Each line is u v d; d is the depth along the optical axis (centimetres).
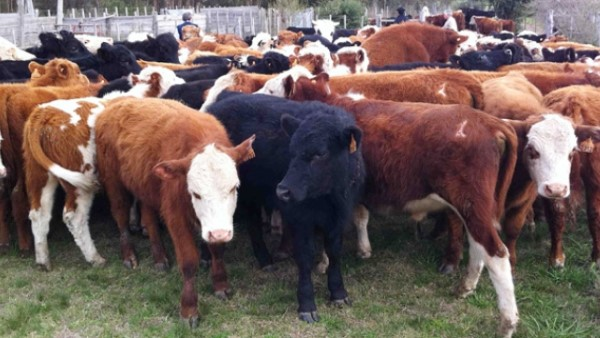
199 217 493
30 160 632
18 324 538
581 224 751
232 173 486
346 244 711
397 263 658
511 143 514
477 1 5031
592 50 1521
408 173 543
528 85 777
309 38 1798
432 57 1258
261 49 1842
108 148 621
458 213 522
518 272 627
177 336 516
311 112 575
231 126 624
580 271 613
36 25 2688
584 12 2922
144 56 1405
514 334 513
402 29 1238
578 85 771
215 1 4775
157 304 575
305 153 498
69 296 591
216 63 1195
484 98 750
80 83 870
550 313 544
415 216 578
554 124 554
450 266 633
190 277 533
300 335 520
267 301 579
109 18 3012
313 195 508
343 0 4134
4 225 710
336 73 971
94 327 535
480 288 591
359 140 498
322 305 570
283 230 673
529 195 592
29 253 698
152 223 649
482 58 1102
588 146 558
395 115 564
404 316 549
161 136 557
